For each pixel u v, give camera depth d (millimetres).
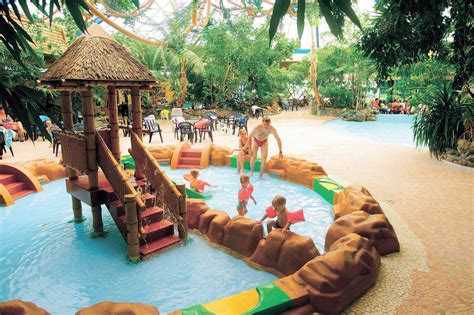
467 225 5801
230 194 8273
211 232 5777
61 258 5398
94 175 6062
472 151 9852
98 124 19641
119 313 3312
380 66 4941
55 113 2951
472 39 4340
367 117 26344
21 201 8172
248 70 27984
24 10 2615
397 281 4117
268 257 4875
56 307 4199
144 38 19641
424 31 4184
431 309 3576
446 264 4520
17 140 15742
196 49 29391
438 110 10977
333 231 5070
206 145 11586
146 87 6613
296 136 16484
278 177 9672
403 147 13398
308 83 33406
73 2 2367
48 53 17609
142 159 6555
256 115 26703
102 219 6754
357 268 3787
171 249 5562
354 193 6141
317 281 3574
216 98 27984
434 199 7176
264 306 3328
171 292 4426
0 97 2607
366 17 12094
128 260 5277
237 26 25609
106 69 5820
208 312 3305
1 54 12219
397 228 5699
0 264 5258
